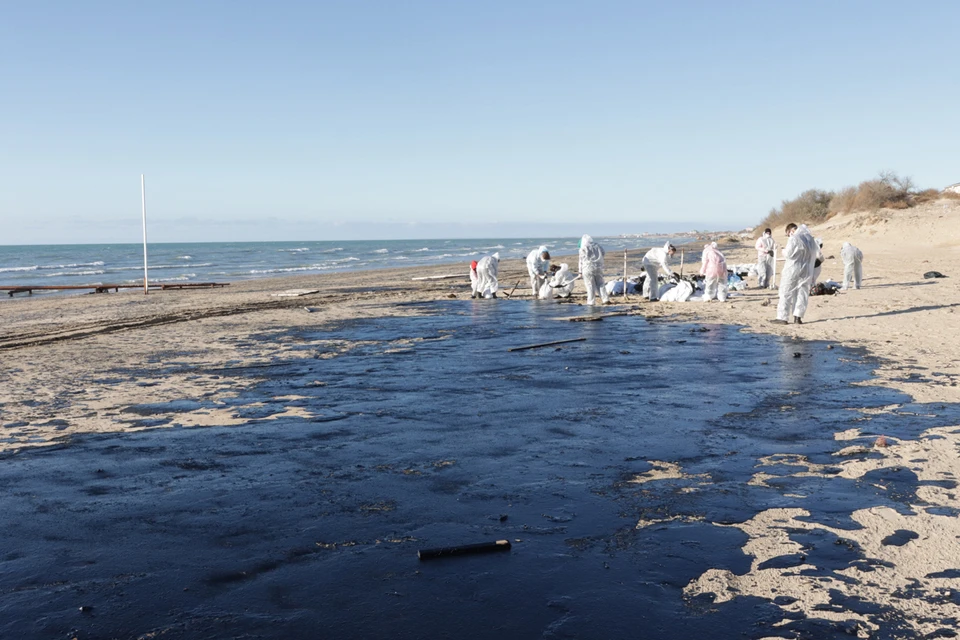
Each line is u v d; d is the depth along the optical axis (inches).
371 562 170.6
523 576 161.3
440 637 136.9
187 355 530.6
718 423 294.5
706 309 745.0
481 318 733.9
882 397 332.5
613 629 138.4
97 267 2874.0
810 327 585.0
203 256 4018.2
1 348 598.9
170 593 157.8
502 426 298.0
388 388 385.4
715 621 140.6
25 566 173.9
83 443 288.4
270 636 138.9
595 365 438.0
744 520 191.5
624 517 195.6
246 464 254.1
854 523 187.6
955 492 207.9
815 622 139.4
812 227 2945.4
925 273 1042.1
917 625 137.8
